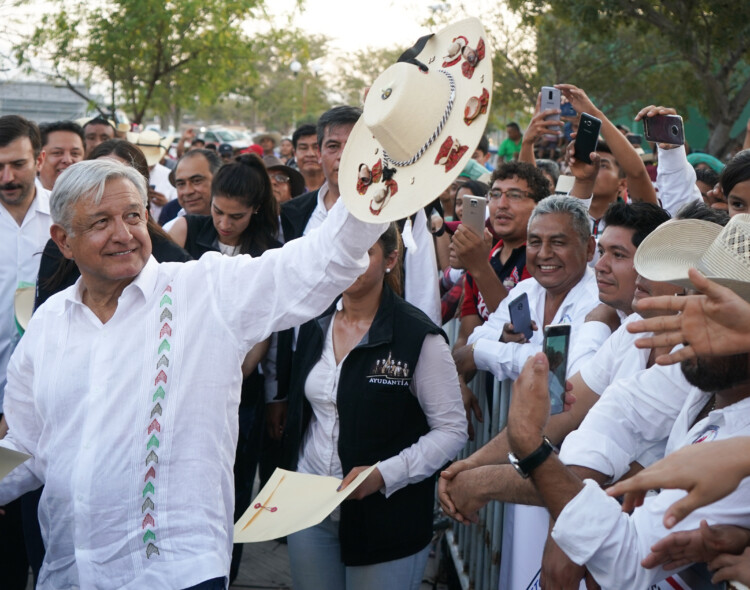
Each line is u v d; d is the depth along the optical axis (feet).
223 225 13.30
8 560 12.21
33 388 8.03
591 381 9.09
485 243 12.70
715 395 6.93
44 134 18.58
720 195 13.38
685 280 6.27
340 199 7.62
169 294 7.77
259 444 13.57
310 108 188.24
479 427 12.64
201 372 7.66
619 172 16.16
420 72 6.78
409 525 10.00
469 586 12.44
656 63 72.69
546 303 11.83
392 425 9.91
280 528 8.61
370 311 10.18
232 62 58.08
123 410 7.56
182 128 155.63
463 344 13.92
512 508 10.42
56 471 7.76
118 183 7.61
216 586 7.50
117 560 7.53
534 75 76.38
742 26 47.78
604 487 7.73
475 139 6.42
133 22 51.75
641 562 6.32
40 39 53.06
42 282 11.18
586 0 52.11
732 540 6.11
